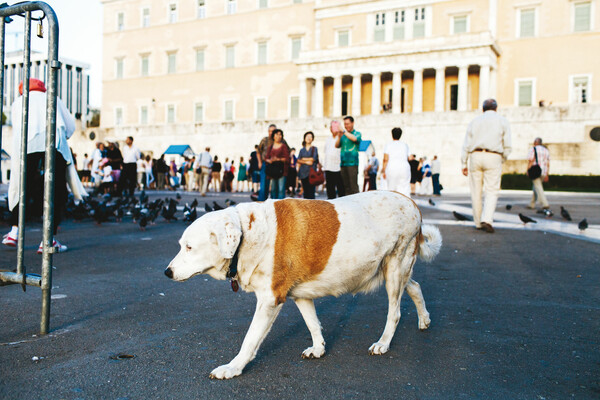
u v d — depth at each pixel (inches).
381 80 1824.6
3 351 132.9
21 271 154.3
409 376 121.1
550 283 217.6
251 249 122.5
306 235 126.1
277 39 1975.9
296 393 110.7
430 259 157.8
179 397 107.7
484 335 151.9
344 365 128.3
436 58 1589.6
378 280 141.9
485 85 1539.1
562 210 458.9
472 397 109.9
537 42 1624.0
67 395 107.9
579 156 1317.7
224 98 2078.0
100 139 2053.4
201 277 229.1
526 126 1405.0
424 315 157.1
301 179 522.6
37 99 272.4
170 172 1359.5
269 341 147.2
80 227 408.8
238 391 111.2
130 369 122.3
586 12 1569.9
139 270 242.5
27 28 154.2
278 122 1708.9
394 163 403.5
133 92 2274.9
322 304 189.9
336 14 1860.2
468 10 1670.8
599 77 1551.4
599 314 171.9
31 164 276.5
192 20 2140.7
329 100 1894.7
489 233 371.9
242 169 1205.1
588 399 109.4
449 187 1454.2
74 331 150.6
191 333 150.6
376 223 136.3
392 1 1763.0
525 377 120.8
